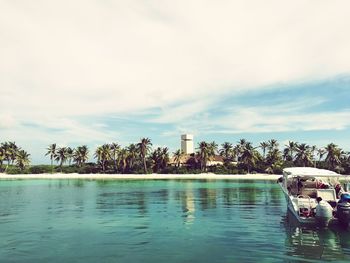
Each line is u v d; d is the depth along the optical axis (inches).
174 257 536.1
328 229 735.7
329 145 4138.8
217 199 1384.1
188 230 740.0
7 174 4114.2
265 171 4128.9
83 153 4813.0
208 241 638.5
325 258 530.3
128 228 764.0
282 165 4195.4
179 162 4397.1
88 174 4153.5
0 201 1326.3
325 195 837.8
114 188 2057.1
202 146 4249.5
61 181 2930.6
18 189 1982.0
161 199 1391.5
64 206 1162.0
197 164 4355.3
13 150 4458.7
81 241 640.4
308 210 750.5
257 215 949.8
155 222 840.3
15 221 858.8
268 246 601.3
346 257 534.9
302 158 4279.0
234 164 4468.5
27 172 4256.9
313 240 643.5
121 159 4355.3
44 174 4148.6
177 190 1891.0
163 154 4303.6
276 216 929.5
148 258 531.2
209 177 3649.1
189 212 1009.5
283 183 1010.7
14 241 640.4
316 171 949.8
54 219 890.1
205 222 837.8
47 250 577.0
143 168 4320.9
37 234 702.5
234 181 2908.5
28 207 1137.4
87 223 828.0
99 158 4402.1
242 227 771.4
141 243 625.0
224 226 783.1
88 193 1697.8
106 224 814.5
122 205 1186.0
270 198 1427.2
